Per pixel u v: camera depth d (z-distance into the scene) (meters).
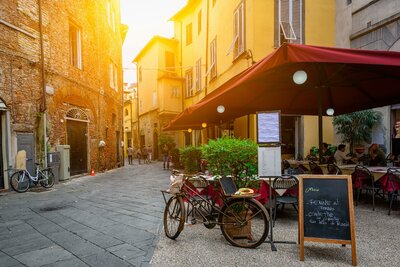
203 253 3.69
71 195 8.14
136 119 32.91
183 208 4.17
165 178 12.51
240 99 7.73
